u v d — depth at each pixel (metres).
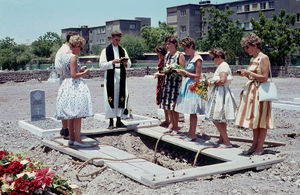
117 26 69.12
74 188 4.54
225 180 4.67
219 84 5.59
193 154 6.60
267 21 37.38
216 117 5.61
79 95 5.74
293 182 4.55
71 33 6.11
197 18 61.66
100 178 4.93
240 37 40.34
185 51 6.16
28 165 4.46
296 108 12.59
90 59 55.84
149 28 60.41
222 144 5.89
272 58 36.12
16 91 21.75
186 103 6.16
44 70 29.14
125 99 7.20
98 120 10.48
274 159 5.16
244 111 5.35
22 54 54.38
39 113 10.33
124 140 7.17
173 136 6.71
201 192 4.20
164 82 6.76
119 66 7.12
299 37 36.75
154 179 4.41
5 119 11.23
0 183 4.21
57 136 6.74
